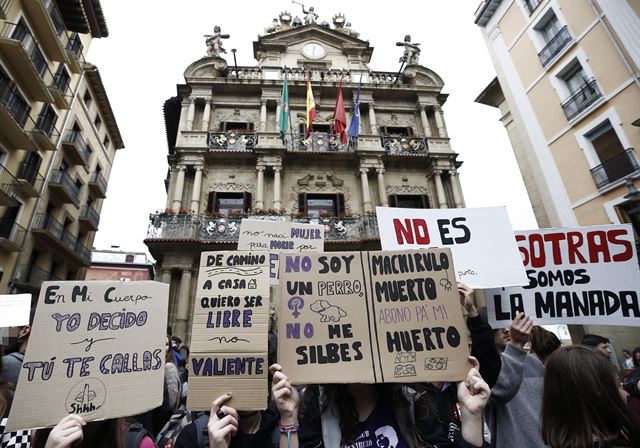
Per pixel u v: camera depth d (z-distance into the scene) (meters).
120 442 2.03
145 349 2.24
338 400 2.28
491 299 3.70
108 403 2.02
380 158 15.09
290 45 18.45
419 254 2.69
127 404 2.05
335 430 2.20
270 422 2.36
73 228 21.20
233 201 14.17
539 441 2.47
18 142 15.04
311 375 2.29
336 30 18.70
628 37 11.38
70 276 21.38
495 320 3.60
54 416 1.91
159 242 12.12
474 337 2.70
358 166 15.06
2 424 2.42
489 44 17.20
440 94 17.27
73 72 19.45
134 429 2.20
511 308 3.63
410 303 2.54
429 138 15.84
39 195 16.59
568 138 13.27
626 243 3.71
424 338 2.43
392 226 3.66
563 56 13.51
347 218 13.70
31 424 1.86
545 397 1.89
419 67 17.72
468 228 3.68
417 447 2.11
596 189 12.16
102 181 23.89
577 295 3.63
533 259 3.83
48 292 2.21
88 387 2.03
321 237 6.01
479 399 2.09
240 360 2.33
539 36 14.70
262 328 2.43
